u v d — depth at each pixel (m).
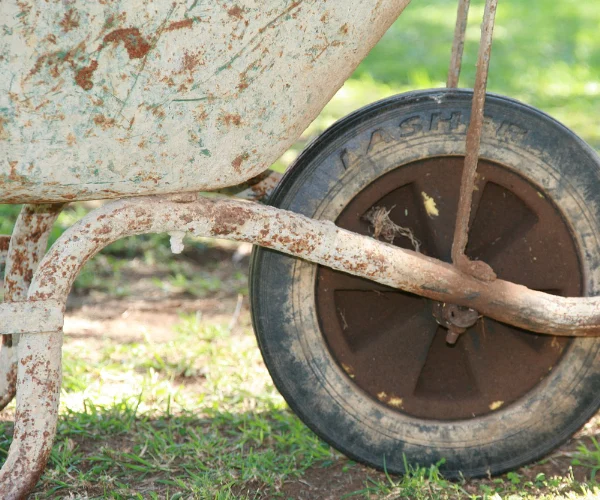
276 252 2.32
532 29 9.29
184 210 2.06
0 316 1.97
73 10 1.80
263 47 1.96
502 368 2.46
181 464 2.50
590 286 2.39
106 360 3.30
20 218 2.41
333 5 1.99
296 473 2.47
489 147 2.32
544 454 2.45
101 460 2.51
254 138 2.06
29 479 2.01
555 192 2.35
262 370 3.19
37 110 1.87
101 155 1.95
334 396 2.40
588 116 6.29
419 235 2.46
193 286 4.10
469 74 7.40
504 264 2.42
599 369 2.41
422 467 2.43
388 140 2.30
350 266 2.18
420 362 2.45
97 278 4.19
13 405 2.84
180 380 3.17
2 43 1.80
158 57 1.90
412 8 10.73
